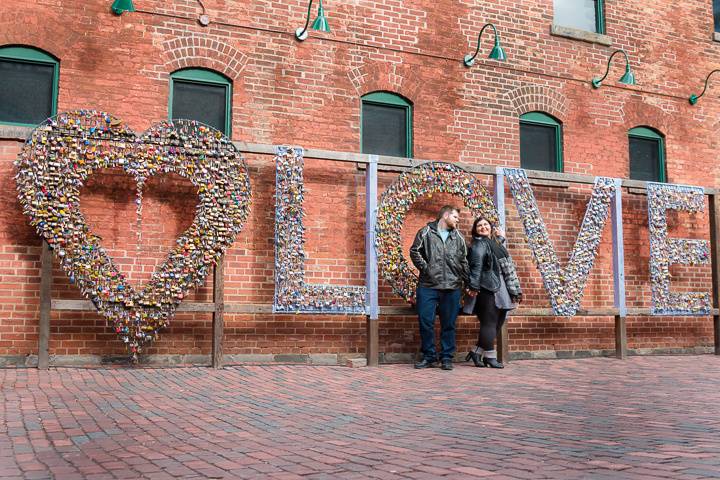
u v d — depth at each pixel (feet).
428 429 18.19
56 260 30.17
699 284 43.50
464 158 38.37
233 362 32.50
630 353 41.19
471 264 33.09
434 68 38.19
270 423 18.99
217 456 15.03
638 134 43.55
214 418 19.63
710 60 46.03
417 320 36.24
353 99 36.22
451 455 14.90
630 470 13.21
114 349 30.83
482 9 39.70
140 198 30.50
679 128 44.45
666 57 44.50
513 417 20.01
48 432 17.43
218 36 33.91
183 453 15.34
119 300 29.40
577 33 41.70
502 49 39.17
